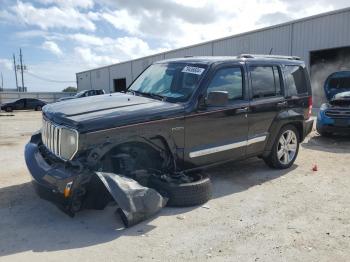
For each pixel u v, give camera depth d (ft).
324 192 18.60
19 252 12.36
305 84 23.85
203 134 17.85
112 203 16.31
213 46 97.09
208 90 17.99
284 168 22.95
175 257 12.07
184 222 14.80
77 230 14.06
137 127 15.39
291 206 16.65
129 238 13.41
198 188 16.38
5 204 16.75
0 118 75.25
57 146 15.19
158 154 16.81
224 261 11.83
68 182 13.69
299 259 11.99
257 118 20.33
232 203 16.96
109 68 175.22
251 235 13.70
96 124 14.40
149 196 14.70
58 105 17.16
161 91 18.74
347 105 32.89
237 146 19.52
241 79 19.77
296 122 22.94
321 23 69.00
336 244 13.04
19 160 25.90
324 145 31.48
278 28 77.51
